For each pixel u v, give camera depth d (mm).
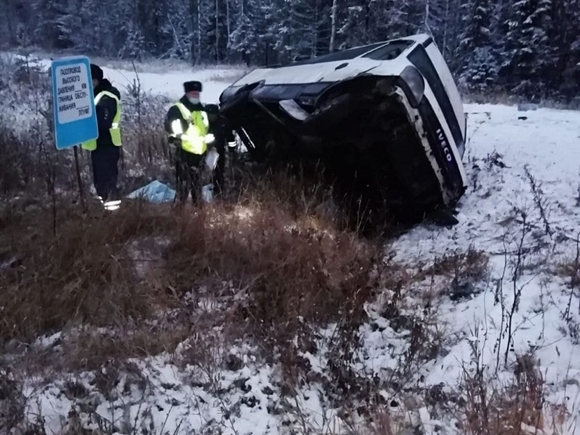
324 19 35062
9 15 49969
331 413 3336
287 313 4184
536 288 4398
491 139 9344
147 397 3381
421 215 6387
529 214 5879
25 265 4730
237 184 7062
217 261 4965
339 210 6293
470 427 2924
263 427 3195
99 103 6551
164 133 9781
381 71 5488
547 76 25594
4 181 7020
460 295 4629
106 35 50031
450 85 6594
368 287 4617
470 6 28609
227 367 3705
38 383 3459
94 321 4109
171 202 6387
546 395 3184
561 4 25422
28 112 12016
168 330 4031
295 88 6633
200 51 45031
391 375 3633
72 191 6941
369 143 5715
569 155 7867
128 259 4832
